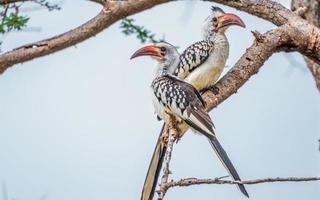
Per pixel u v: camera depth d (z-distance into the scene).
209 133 10.05
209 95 10.45
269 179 7.90
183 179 7.94
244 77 10.47
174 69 11.67
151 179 10.47
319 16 11.68
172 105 10.48
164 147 10.54
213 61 11.52
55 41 10.91
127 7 11.13
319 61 10.90
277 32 10.73
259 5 11.07
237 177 9.51
